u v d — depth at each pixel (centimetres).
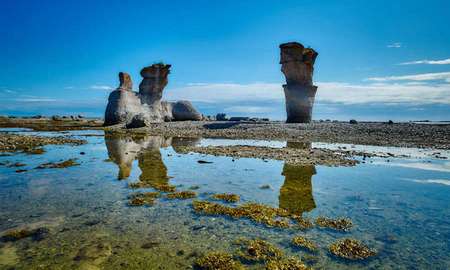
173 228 890
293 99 4822
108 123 5803
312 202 1127
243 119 7375
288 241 809
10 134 3869
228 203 1114
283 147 2655
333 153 2264
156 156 2164
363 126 3847
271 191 1267
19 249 762
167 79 6556
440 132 3275
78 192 1250
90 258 715
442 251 757
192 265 687
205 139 3459
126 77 6094
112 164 1862
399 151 2422
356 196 1199
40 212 1020
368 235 848
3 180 1449
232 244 789
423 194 1233
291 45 4709
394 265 694
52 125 6381
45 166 1786
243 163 1872
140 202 1111
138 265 685
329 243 800
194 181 1431
